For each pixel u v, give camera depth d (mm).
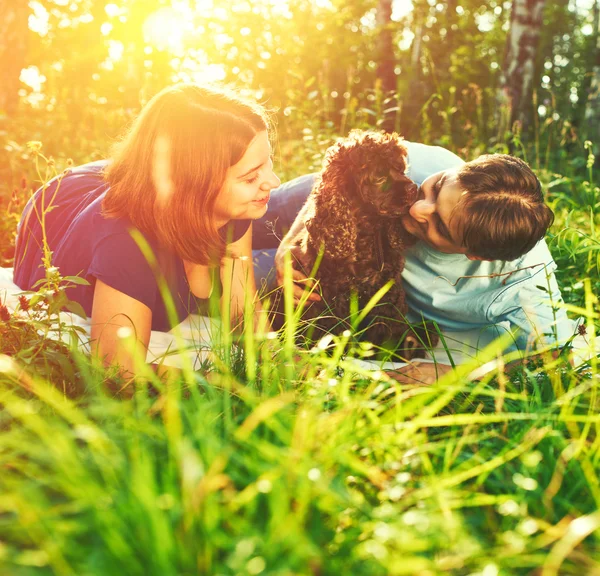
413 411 1950
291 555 1270
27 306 2338
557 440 1739
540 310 2756
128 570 1244
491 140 6672
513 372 2482
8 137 6512
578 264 3660
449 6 16594
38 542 1340
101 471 1491
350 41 14117
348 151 2365
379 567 1291
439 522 1380
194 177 2369
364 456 1741
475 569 1372
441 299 2840
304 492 1378
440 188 2375
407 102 12547
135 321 2482
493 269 2752
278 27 11031
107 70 10984
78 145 7117
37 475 1556
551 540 1418
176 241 2457
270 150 2686
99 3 11422
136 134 2467
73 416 1604
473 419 1691
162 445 1620
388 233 2480
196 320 2914
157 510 1241
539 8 9633
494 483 1620
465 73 14984
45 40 11656
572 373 2211
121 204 2484
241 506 1464
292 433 1644
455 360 2832
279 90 8781
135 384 2061
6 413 1816
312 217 2443
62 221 3014
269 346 2281
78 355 2057
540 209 2273
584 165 6180
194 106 2395
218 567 1270
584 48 19594
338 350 1996
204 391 2162
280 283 2713
